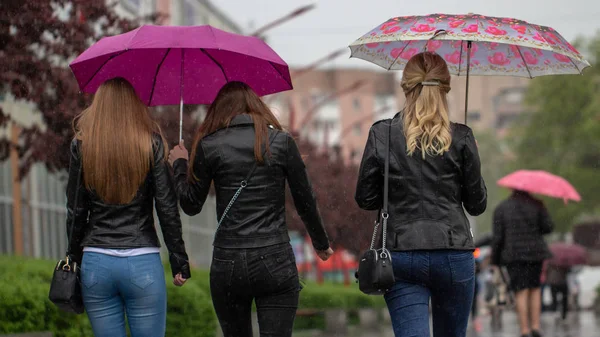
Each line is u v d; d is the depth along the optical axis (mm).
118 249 12188
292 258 12531
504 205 26719
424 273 12266
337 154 60000
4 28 23969
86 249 12266
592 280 69562
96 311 12328
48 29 24812
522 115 133375
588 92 123812
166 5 73000
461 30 13109
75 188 12398
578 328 37156
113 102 12375
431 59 12695
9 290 19016
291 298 12547
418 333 12266
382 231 12367
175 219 12430
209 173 12633
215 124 12711
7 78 24078
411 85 12625
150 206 12523
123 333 12461
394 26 13500
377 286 12156
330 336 37375
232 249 12352
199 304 23734
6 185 46031
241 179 12445
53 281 12375
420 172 12336
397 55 15492
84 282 12250
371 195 12727
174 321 23172
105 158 12172
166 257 45031
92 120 12328
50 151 26828
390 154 12445
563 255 48719
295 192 12727
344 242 56875
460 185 12523
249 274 12328
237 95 12766
